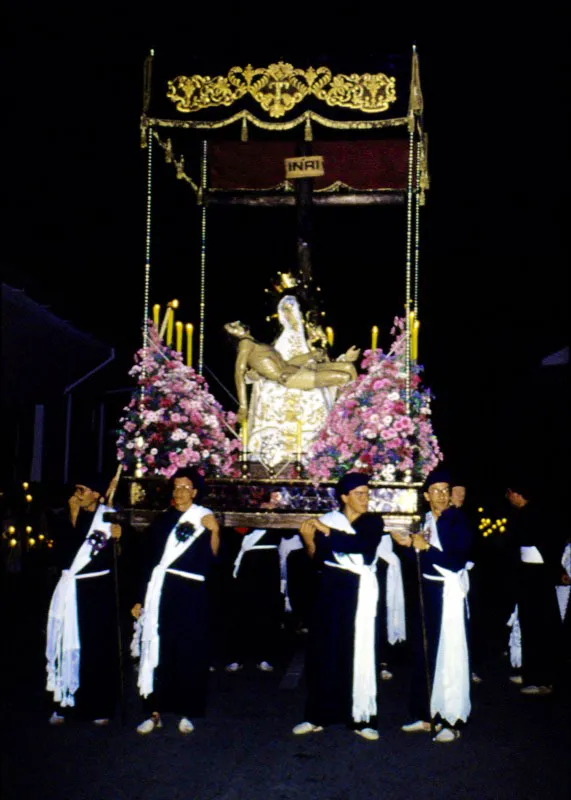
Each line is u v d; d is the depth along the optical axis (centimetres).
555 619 745
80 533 640
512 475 787
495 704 711
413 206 1015
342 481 630
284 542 1016
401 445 798
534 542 755
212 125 844
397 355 841
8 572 1286
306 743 598
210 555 628
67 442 1691
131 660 852
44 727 626
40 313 1370
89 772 534
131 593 1307
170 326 907
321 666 612
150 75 849
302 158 945
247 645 924
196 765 549
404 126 873
